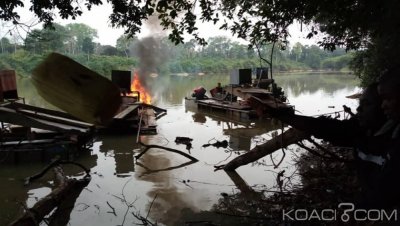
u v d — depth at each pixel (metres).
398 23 7.80
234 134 15.43
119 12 8.26
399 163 1.88
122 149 12.78
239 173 9.80
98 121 1.33
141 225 6.87
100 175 9.92
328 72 73.12
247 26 9.07
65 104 1.32
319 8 8.24
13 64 35.31
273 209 7.16
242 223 6.75
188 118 19.64
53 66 1.25
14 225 6.19
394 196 1.91
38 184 9.28
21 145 10.98
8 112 11.02
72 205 7.86
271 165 10.38
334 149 10.48
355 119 2.60
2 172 10.21
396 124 2.04
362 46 12.39
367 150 2.26
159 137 14.73
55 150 11.06
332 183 7.59
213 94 24.27
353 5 8.76
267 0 8.34
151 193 8.54
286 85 40.78
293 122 2.80
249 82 20.81
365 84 13.68
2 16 7.25
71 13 7.89
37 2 7.64
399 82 1.92
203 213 7.36
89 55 44.09
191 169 10.37
